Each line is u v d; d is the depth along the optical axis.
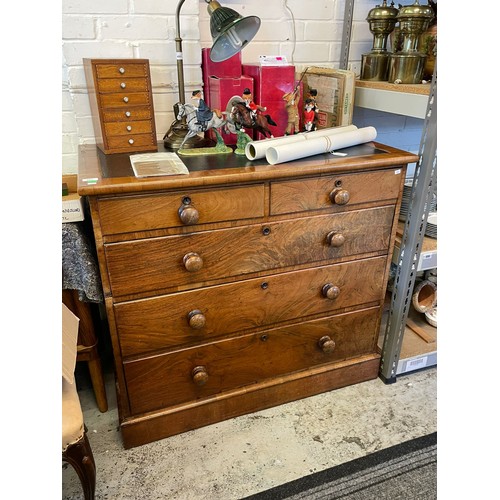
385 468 1.25
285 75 1.40
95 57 1.35
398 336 1.49
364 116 1.89
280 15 1.62
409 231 1.34
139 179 0.99
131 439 1.29
